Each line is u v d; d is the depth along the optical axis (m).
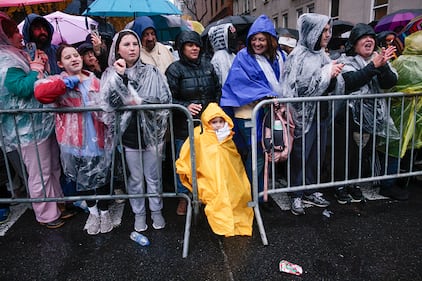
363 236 2.68
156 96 2.60
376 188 3.58
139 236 2.72
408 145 3.15
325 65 2.81
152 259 2.49
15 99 2.55
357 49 3.04
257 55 2.93
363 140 3.15
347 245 2.57
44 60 2.76
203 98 2.99
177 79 2.93
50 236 2.85
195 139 2.66
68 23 4.46
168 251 2.58
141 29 3.45
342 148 3.21
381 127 3.02
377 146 3.27
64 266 2.44
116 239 2.77
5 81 2.47
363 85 2.88
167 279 2.27
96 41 3.61
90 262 2.48
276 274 2.27
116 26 8.01
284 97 2.88
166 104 2.50
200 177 2.61
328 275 2.24
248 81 2.83
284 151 2.81
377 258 2.40
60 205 3.15
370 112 3.01
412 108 3.01
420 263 2.32
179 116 2.98
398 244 2.55
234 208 2.63
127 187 2.80
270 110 2.79
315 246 2.57
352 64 3.00
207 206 2.50
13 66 2.49
